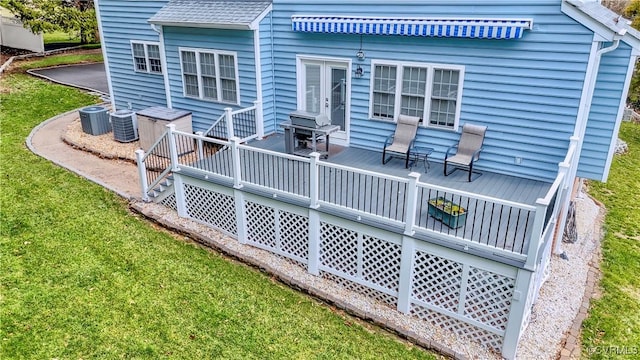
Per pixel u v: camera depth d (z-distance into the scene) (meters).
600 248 10.32
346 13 10.40
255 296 7.87
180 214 10.34
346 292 8.09
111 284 7.82
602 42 7.95
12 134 15.10
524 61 8.62
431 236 6.96
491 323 6.88
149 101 15.77
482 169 9.75
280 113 12.50
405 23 9.35
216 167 9.84
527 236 6.99
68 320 6.90
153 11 14.11
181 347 6.56
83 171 12.51
